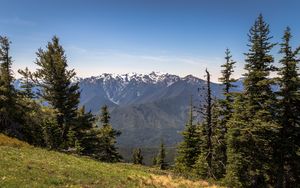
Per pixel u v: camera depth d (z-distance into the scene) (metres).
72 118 59.00
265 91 36.91
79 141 56.22
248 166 37.84
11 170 22.11
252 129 35.72
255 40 37.84
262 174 37.47
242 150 38.22
